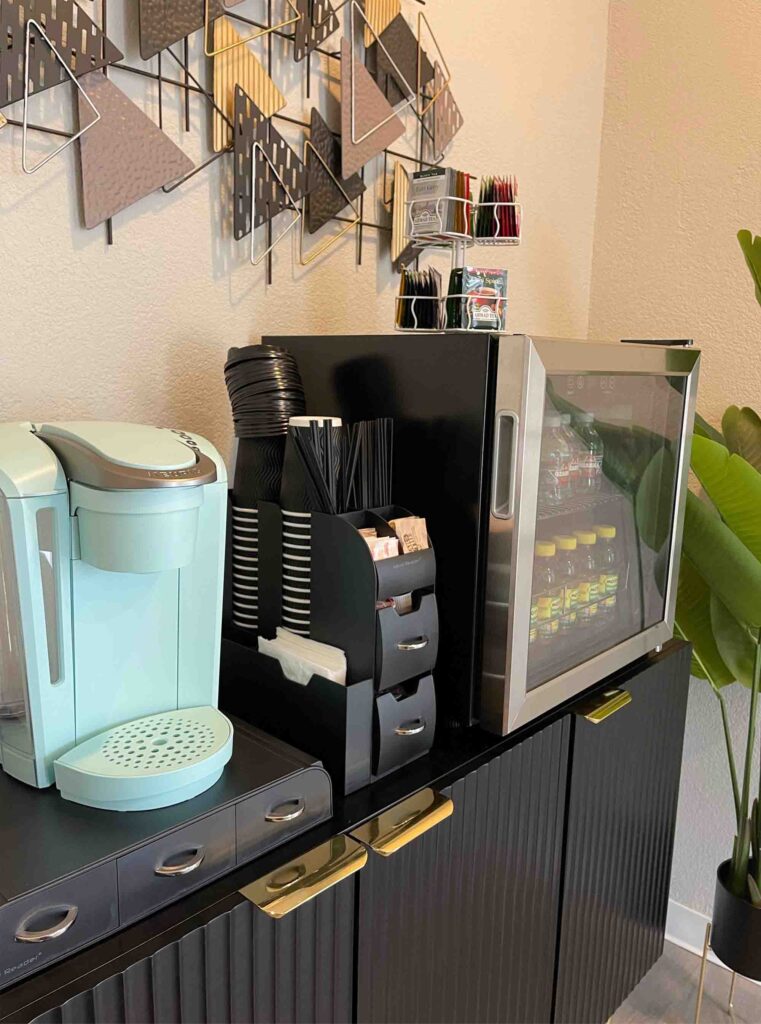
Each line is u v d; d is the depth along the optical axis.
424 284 1.21
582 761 1.21
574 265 1.92
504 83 1.64
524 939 1.17
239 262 1.22
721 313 1.77
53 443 0.76
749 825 1.72
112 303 1.08
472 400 0.98
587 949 1.35
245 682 1.01
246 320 1.25
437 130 1.49
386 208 1.45
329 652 0.94
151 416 1.15
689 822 1.94
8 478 0.71
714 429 1.69
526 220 1.75
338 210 1.33
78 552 0.75
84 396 1.07
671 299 1.85
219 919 0.71
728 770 1.86
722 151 1.73
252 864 0.79
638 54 1.84
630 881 1.45
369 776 0.93
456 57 1.52
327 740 0.91
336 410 1.14
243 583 1.07
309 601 0.97
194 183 1.14
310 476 0.94
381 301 1.47
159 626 0.83
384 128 1.35
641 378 1.23
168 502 0.72
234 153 1.16
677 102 1.79
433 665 0.99
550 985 1.26
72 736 0.78
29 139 0.96
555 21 1.73
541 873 1.17
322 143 1.29
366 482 0.99
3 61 0.91
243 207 1.19
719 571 1.34
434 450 1.03
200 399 1.21
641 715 1.36
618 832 1.37
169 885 0.72
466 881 1.01
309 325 1.34
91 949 0.67
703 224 1.78
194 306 1.17
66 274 1.02
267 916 0.76
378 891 0.87
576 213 1.89
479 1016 1.10
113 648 0.80
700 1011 1.76
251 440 1.06
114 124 1.02
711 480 1.35
